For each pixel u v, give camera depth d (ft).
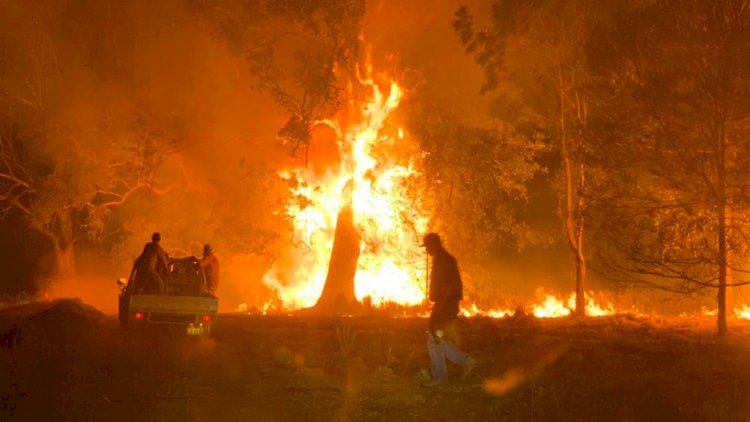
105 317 68.69
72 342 48.91
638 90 57.52
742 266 70.13
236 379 37.45
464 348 49.90
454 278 35.96
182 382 36.45
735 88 55.36
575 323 70.44
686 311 89.66
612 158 60.95
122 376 37.63
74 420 28.50
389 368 40.40
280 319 77.71
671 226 59.52
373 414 29.84
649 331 62.75
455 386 35.12
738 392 32.94
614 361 42.70
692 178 59.06
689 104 56.13
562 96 81.25
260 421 28.63
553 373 38.01
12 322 61.26
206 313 55.67
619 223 60.54
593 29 64.18
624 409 30.07
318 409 30.68
